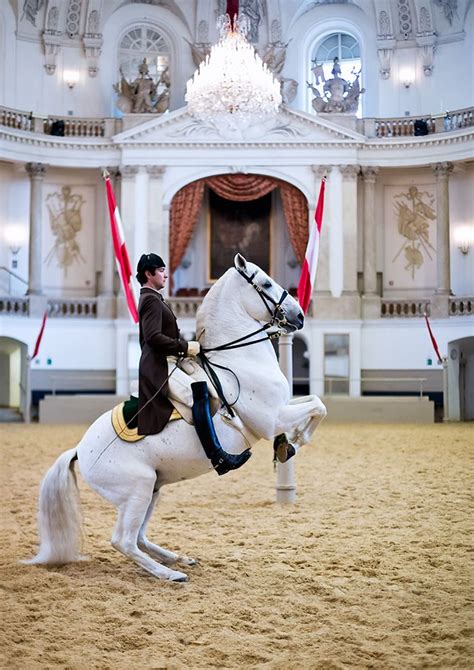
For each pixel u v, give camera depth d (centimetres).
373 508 991
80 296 2947
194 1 2991
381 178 2942
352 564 698
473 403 2766
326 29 3039
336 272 2795
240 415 658
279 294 687
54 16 2920
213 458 638
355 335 2767
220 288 688
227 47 2016
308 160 2797
